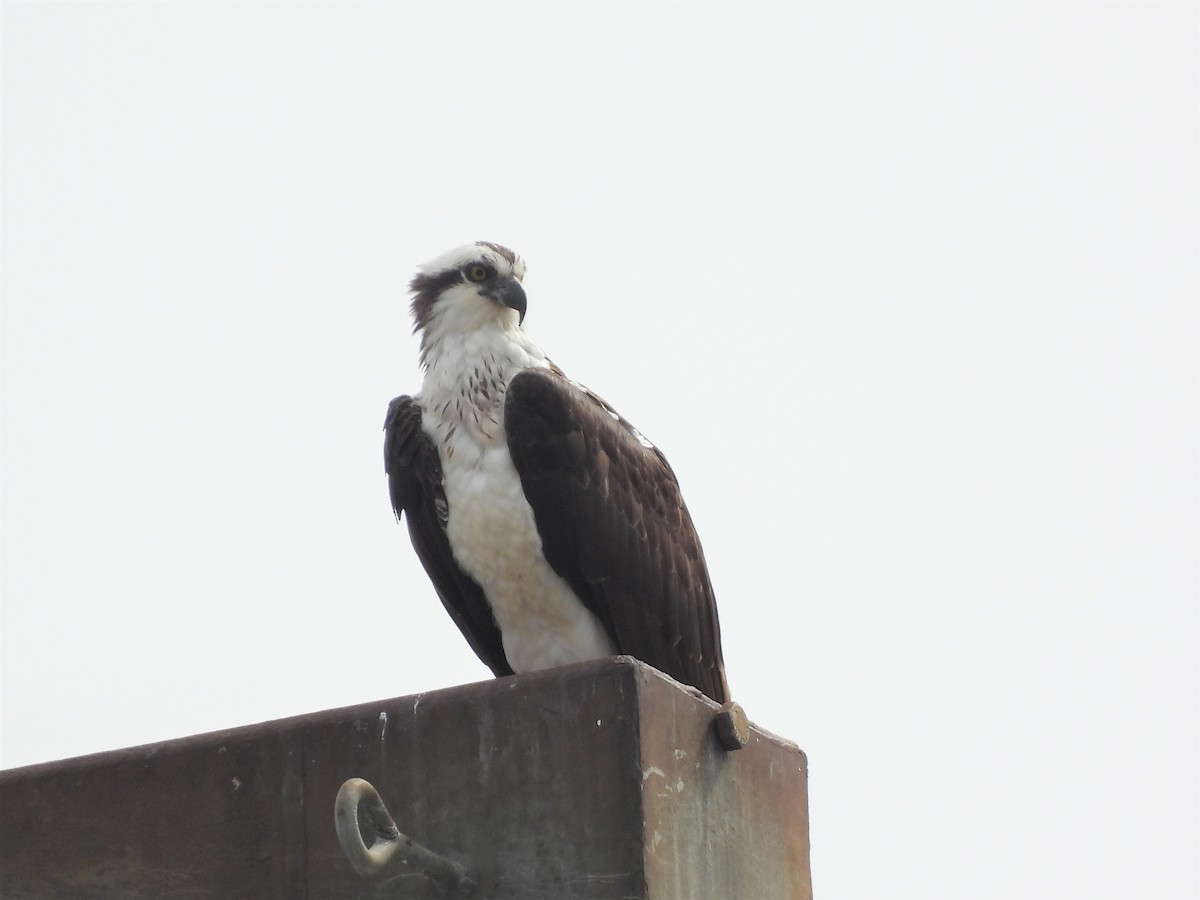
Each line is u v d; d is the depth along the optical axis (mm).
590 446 13742
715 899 10734
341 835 9438
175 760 11484
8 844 11680
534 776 10414
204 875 11156
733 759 11336
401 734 10867
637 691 10336
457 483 13766
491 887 10305
